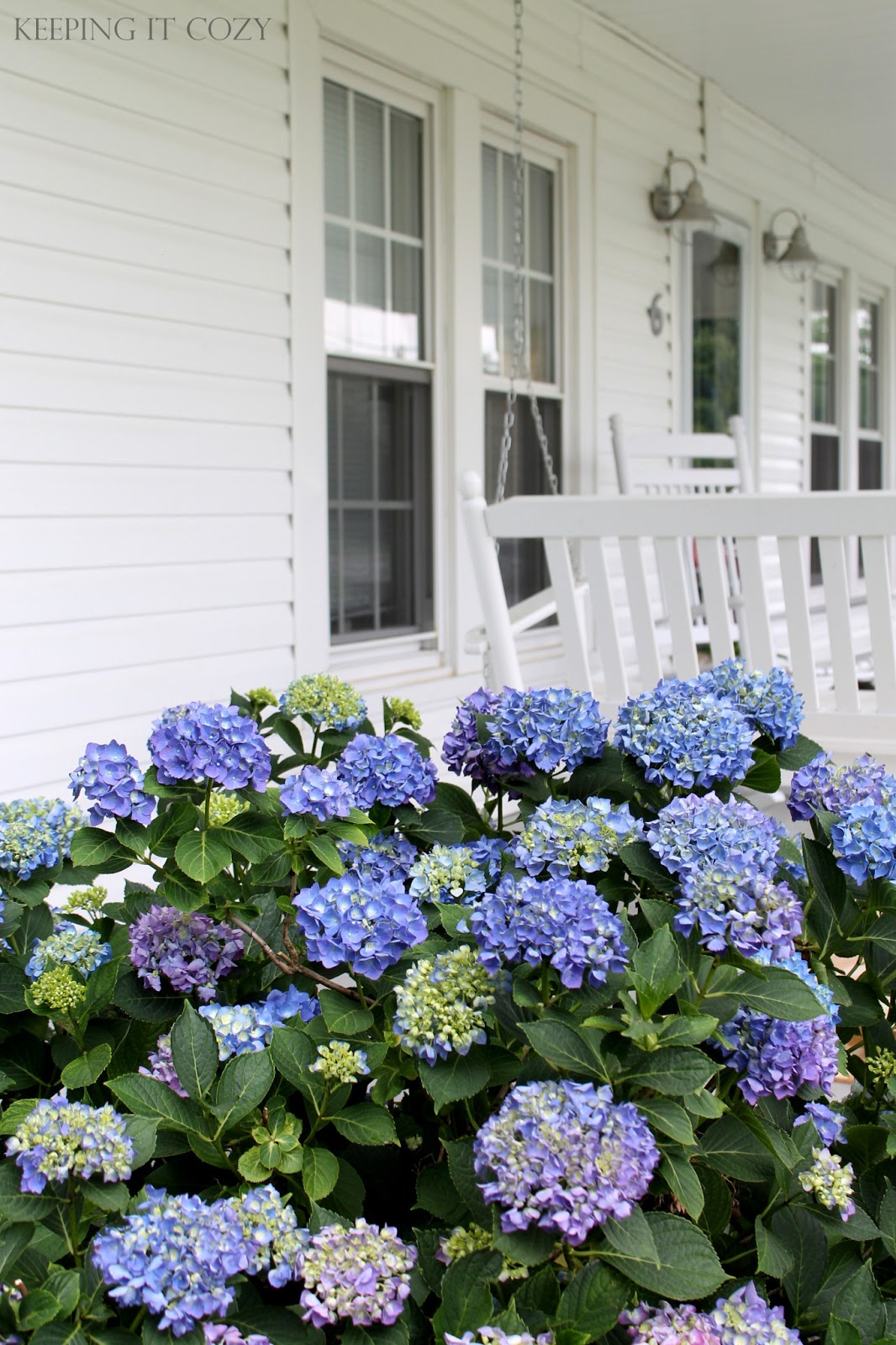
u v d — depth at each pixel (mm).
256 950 1588
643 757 1518
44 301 3031
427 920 1461
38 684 3086
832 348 8219
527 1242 1062
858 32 5199
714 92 5945
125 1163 1113
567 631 2961
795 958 1317
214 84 3410
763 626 2764
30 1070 1509
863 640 5125
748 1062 1251
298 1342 1115
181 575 3418
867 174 7855
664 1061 1128
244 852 1378
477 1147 1104
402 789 1556
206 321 3434
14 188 2951
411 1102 1498
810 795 1546
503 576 4922
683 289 5977
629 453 4887
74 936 1426
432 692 4277
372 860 1511
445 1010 1210
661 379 5750
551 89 4805
